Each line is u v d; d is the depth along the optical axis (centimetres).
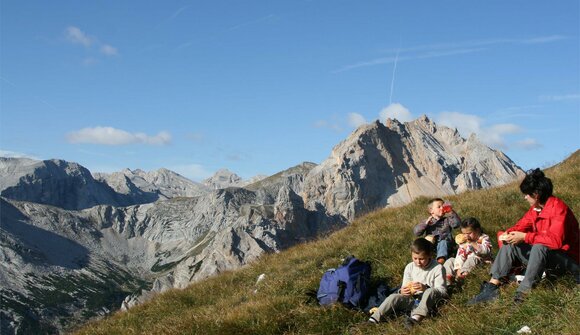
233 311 1345
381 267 1503
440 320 948
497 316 881
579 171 2133
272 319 1227
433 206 1446
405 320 1026
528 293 892
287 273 1788
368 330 1067
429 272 1127
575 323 755
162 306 1909
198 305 1839
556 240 913
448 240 1415
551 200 956
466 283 1155
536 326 803
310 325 1173
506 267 1013
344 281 1234
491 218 1712
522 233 972
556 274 938
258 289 1706
